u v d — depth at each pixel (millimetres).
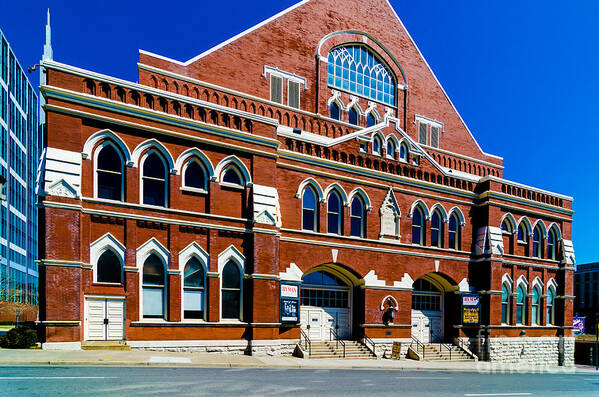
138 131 19094
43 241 16625
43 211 16828
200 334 19484
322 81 28438
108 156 18688
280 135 23578
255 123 22047
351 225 25828
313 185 24609
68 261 16844
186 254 19672
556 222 34219
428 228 28453
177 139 19938
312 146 24609
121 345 17516
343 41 29844
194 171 20594
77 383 10344
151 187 19547
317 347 23344
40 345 16484
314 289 25203
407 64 32844
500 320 29422
